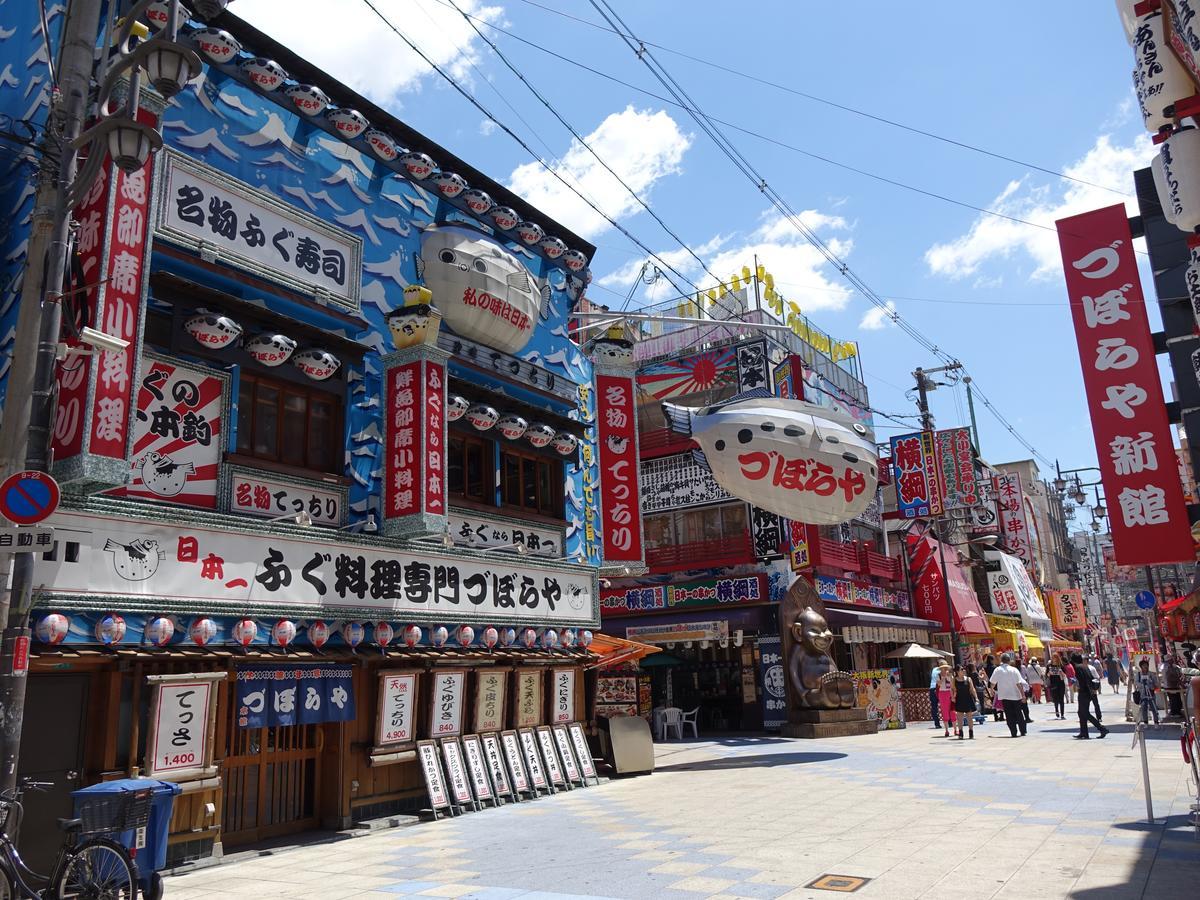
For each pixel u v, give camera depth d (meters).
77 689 8.85
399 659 12.46
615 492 16.73
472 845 9.91
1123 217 14.94
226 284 11.05
